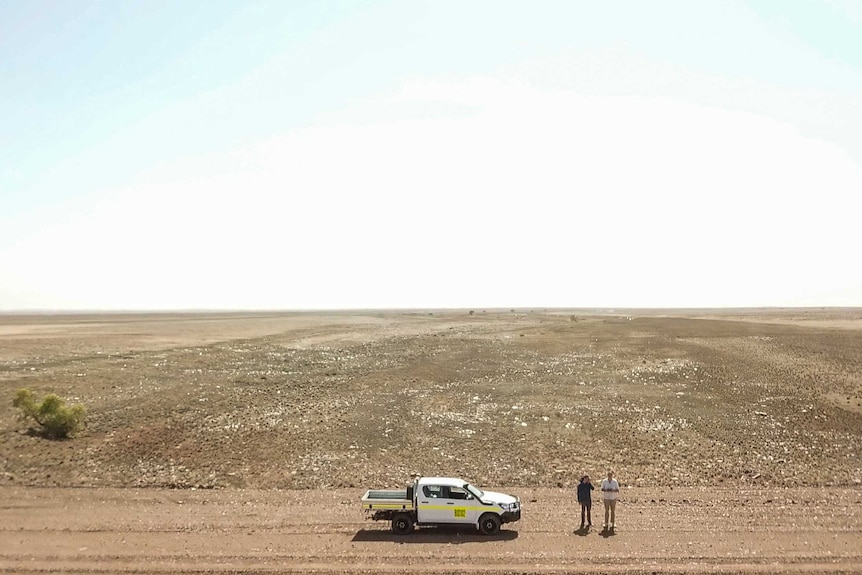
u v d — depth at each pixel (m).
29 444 35.16
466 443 38.94
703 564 20.33
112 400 46.75
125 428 39.44
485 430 42.00
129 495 28.50
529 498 28.69
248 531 23.58
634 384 57.62
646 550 21.64
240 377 59.59
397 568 19.92
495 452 37.03
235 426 41.09
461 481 24.81
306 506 27.12
